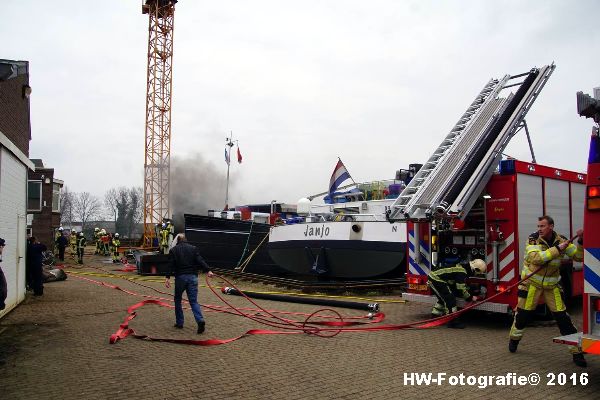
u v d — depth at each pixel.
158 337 7.55
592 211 5.19
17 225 10.59
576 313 9.98
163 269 18.55
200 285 15.35
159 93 48.22
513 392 5.01
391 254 12.38
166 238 23.33
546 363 6.09
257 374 5.59
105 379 5.39
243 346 6.99
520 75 10.00
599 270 5.10
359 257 12.75
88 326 8.34
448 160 8.80
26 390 5.01
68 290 13.37
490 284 8.52
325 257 13.25
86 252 35.56
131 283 15.58
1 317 9.03
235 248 19.03
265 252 19.12
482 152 8.61
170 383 5.25
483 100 9.92
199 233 18.42
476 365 5.99
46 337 7.50
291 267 14.91
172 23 48.84
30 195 12.33
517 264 8.29
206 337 7.59
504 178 8.54
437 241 9.20
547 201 9.13
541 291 6.33
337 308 10.58
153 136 47.50
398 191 13.80
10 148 9.45
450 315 8.32
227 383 5.26
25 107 12.52
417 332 8.09
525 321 6.49
